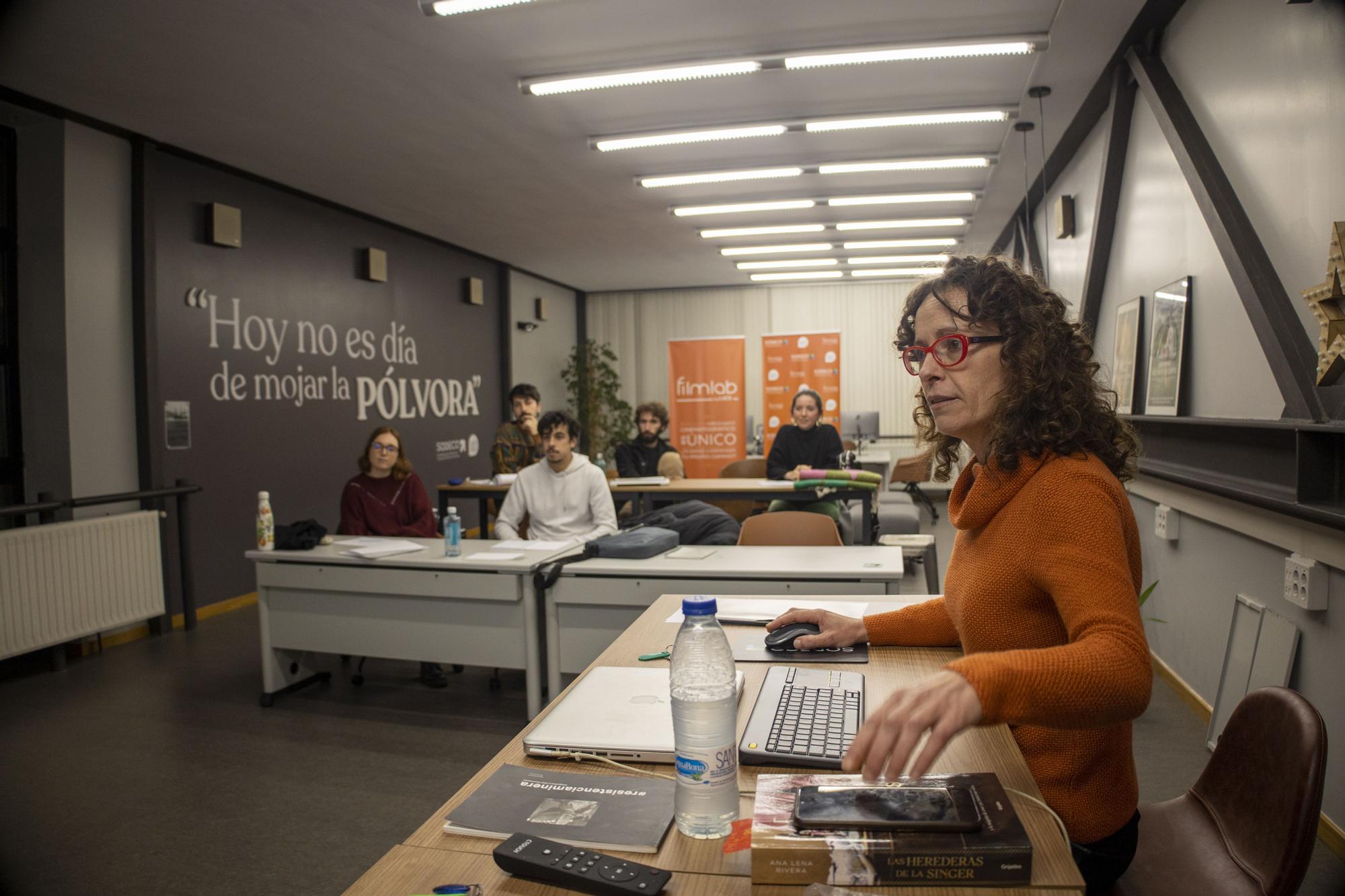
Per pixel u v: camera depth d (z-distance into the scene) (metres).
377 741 3.20
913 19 3.74
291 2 3.43
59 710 3.59
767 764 1.12
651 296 11.59
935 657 1.54
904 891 0.84
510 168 5.79
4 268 4.45
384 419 7.33
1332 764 2.22
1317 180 2.35
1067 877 0.84
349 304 6.90
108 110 4.50
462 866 0.93
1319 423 2.10
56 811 2.65
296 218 6.29
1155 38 3.73
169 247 5.11
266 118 4.71
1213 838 1.29
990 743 1.14
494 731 3.30
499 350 9.55
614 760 1.17
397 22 3.64
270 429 5.92
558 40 3.86
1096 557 1.00
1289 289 2.54
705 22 3.72
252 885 2.21
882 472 9.30
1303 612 2.39
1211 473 3.05
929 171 6.14
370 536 4.12
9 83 4.13
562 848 0.91
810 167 5.85
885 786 0.97
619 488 5.43
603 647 3.12
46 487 4.50
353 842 2.44
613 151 5.43
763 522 3.65
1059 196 6.17
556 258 9.24
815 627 1.64
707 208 6.93
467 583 3.24
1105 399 1.17
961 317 1.16
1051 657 0.88
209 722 3.42
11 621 3.91
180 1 3.41
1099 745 1.11
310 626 3.53
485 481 6.09
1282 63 2.57
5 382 4.45
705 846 0.95
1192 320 3.41
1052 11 3.66
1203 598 3.19
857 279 10.80
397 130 4.97
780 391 9.97
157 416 4.93
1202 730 3.06
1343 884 2.04
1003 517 1.12
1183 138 3.26
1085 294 4.84
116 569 4.47
